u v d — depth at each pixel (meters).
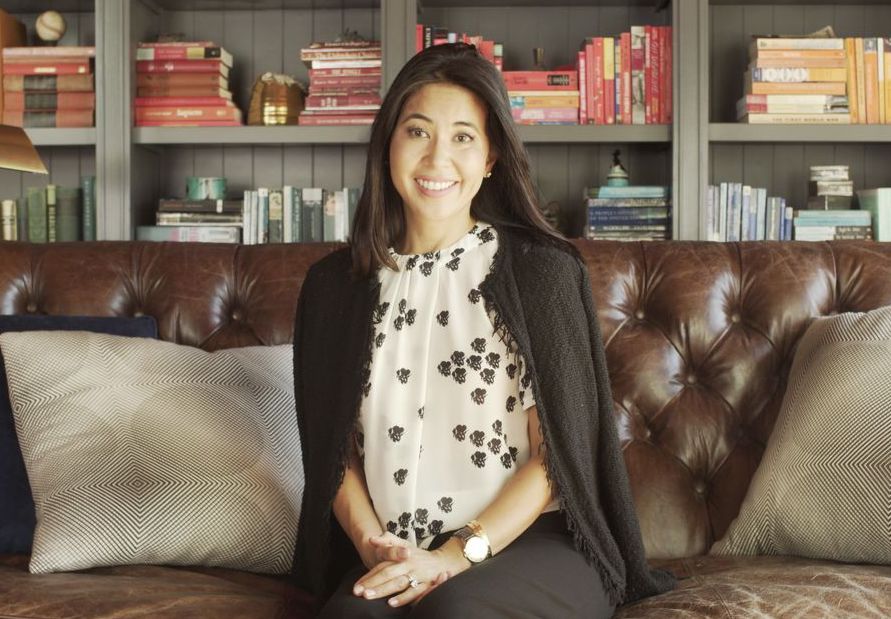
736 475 1.94
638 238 2.97
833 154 3.27
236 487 1.72
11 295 2.19
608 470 1.55
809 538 1.69
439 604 1.23
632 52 2.97
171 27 3.35
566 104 2.98
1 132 2.49
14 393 1.85
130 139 2.98
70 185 3.35
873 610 1.34
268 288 2.15
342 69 3.00
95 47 2.98
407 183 1.59
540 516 1.54
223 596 1.47
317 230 3.05
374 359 1.56
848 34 3.28
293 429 1.89
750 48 3.01
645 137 2.95
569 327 1.54
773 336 2.02
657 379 2.02
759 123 2.93
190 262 2.20
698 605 1.39
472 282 1.57
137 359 1.87
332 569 1.56
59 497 1.70
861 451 1.66
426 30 3.00
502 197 1.68
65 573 1.61
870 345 1.77
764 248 2.11
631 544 1.53
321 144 3.27
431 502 1.48
